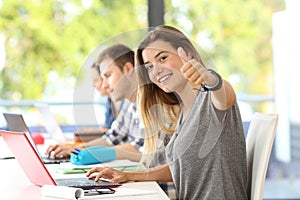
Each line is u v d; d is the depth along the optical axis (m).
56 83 5.32
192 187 2.22
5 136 2.15
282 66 4.98
